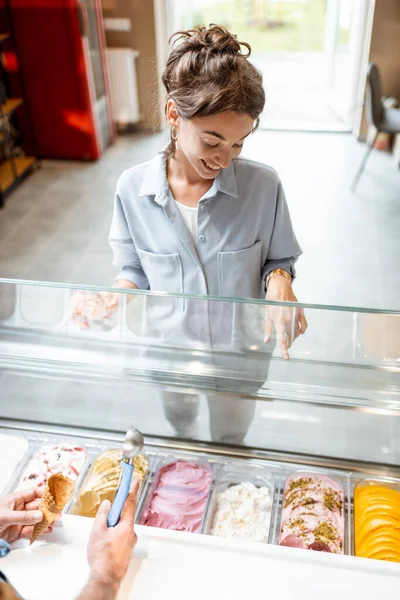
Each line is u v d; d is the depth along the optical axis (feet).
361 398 4.04
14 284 4.31
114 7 16.17
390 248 12.17
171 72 3.69
